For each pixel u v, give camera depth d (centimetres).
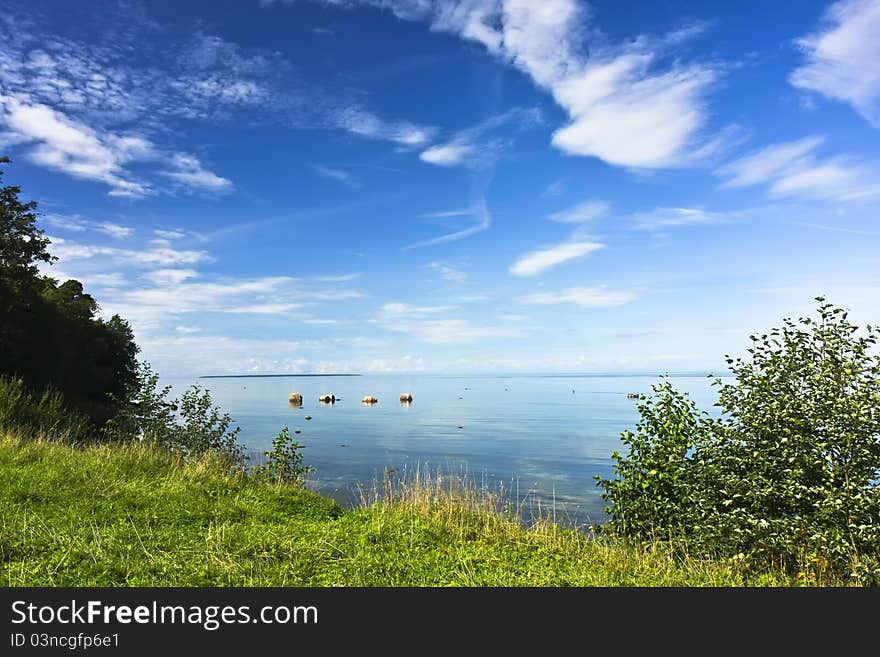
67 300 6353
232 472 1584
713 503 922
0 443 1469
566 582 795
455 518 1133
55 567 734
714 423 955
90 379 6106
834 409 834
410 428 5441
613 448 3853
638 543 1018
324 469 2830
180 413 1877
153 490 1209
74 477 1225
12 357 4441
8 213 4409
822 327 910
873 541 768
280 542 896
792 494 830
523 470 2903
